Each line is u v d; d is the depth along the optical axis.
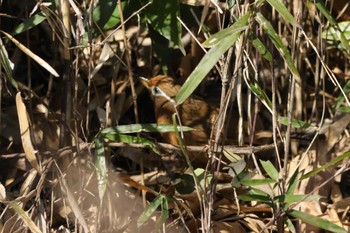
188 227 7.87
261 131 8.65
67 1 7.43
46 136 8.48
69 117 7.91
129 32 9.16
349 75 9.21
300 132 8.48
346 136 8.88
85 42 7.66
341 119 8.50
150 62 9.31
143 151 8.59
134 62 9.41
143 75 9.35
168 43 9.09
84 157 8.12
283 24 9.03
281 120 7.56
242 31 6.36
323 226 6.91
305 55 8.82
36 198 7.37
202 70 6.23
